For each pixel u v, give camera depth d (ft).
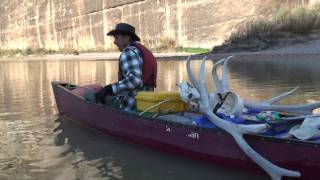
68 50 95.14
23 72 39.17
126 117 10.48
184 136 9.24
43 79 30.50
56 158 10.03
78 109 12.60
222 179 8.48
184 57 52.80
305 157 7.54
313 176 7.63
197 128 8.94
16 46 111.45
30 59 75.87
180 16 77.25
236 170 8.68
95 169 9.21
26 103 17.95
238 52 48.85
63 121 13.74
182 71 31.96
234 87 20.86
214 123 8.76
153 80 10.75
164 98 10.11
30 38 108.37
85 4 95.40
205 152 8.93
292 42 47.03
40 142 11.42
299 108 9.55
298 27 48.98
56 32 102.63
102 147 10.66
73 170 9.18
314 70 27.27
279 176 7.82
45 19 104.37
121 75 10.54
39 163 9.71
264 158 7.96
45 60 68.39
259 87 20.52
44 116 14.76
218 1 71.26
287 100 16.40
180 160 9.55
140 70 10.30
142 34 85.15
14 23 111.34
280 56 40.88
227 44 53.67
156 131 9.82
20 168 9.41
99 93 11.33
